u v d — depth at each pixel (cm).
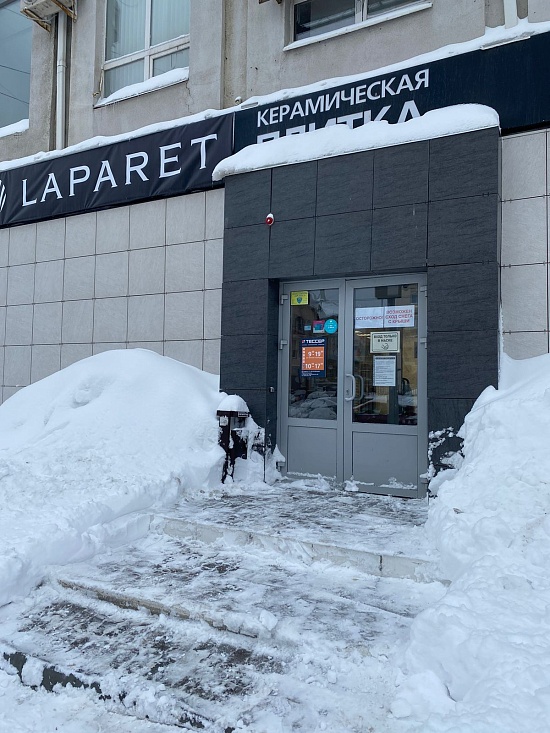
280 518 475
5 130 924
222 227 711
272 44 714
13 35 954
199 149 725
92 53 847
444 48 605
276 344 636
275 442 632
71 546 424
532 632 260
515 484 378
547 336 539
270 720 256
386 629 312
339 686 276
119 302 779
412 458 564
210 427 607
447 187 536
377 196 567
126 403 633
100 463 551
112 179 788
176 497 531
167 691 282
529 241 552
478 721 208
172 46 805
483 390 512
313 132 620
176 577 390
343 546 398
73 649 326
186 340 727
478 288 519
